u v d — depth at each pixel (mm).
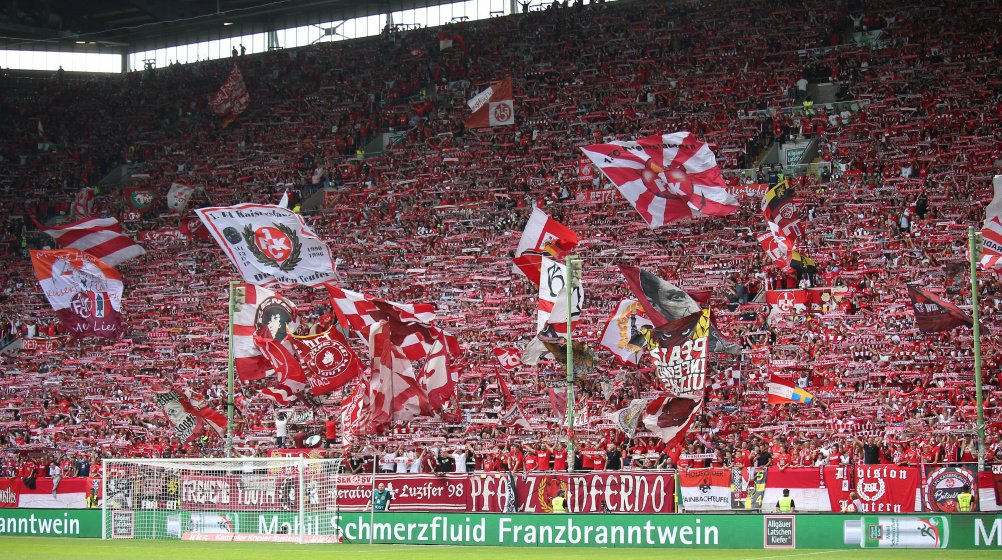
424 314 30719
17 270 61344
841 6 61688
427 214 56531
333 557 24750
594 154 32781
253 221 33094
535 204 54469
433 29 73188
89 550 27484
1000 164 48625
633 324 32156
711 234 48844
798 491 29141
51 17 81875
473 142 61562
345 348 32000
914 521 24766
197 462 31375
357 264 53875
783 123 55188
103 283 37281
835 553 24062
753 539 25891
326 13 79250
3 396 49750
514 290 48844
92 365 51031
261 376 32656
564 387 39344
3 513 34594
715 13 64750
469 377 42469
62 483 37719
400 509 31078
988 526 24359
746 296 44469
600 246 49906
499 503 30109
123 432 43500
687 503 29156
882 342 39938
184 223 60375
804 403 36156
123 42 84562
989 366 37906
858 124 53469
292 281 33250
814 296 42781
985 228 29984
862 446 31750
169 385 47156
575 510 29422
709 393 38594
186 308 54531
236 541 30859
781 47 60875
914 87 54781
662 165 32594
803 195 49750
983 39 56156
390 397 30359
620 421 30234
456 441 37906
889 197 48281
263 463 30766
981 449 28188
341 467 34438
